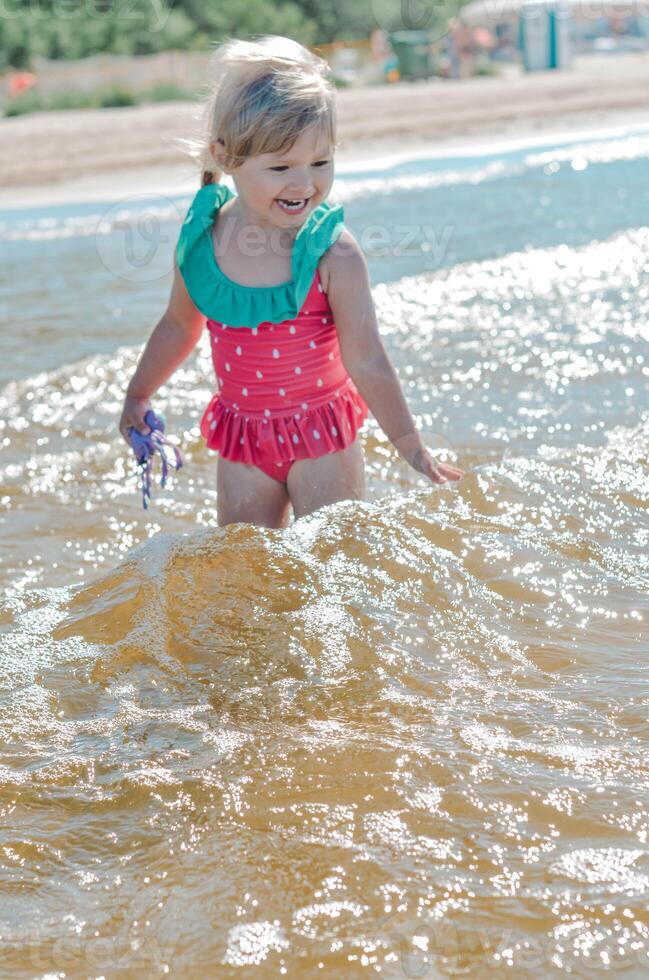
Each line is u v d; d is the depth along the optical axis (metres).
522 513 3.46
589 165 17.62
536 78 38.59
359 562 3.11
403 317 7.53
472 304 7.83
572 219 11.54
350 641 2.74
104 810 2.16
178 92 33.88
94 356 6.88
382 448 5.10
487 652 2.72
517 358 6.34
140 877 1.97
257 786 2.19
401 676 2.60
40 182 18.69
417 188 15.54
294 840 2.03
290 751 2.30
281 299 3.67
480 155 20.06
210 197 3.80
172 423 5.61
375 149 21.86
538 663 2.67
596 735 2.33
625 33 54.41
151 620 2.91
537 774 2.19
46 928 1.86
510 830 2.02
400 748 2.29
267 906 1.87
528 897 1.86
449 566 3.11
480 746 2.29
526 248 9.93
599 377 5.89
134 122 26.59
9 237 13.14
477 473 3.73
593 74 39.97
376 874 1.92
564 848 1.97
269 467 3.84
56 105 32.38
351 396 3.87
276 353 3.71
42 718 2.53
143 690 2.62
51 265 10.54
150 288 9.15
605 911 1.82
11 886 1.96
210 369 6.55
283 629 2.79
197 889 1.92
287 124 3.46
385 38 41.31
